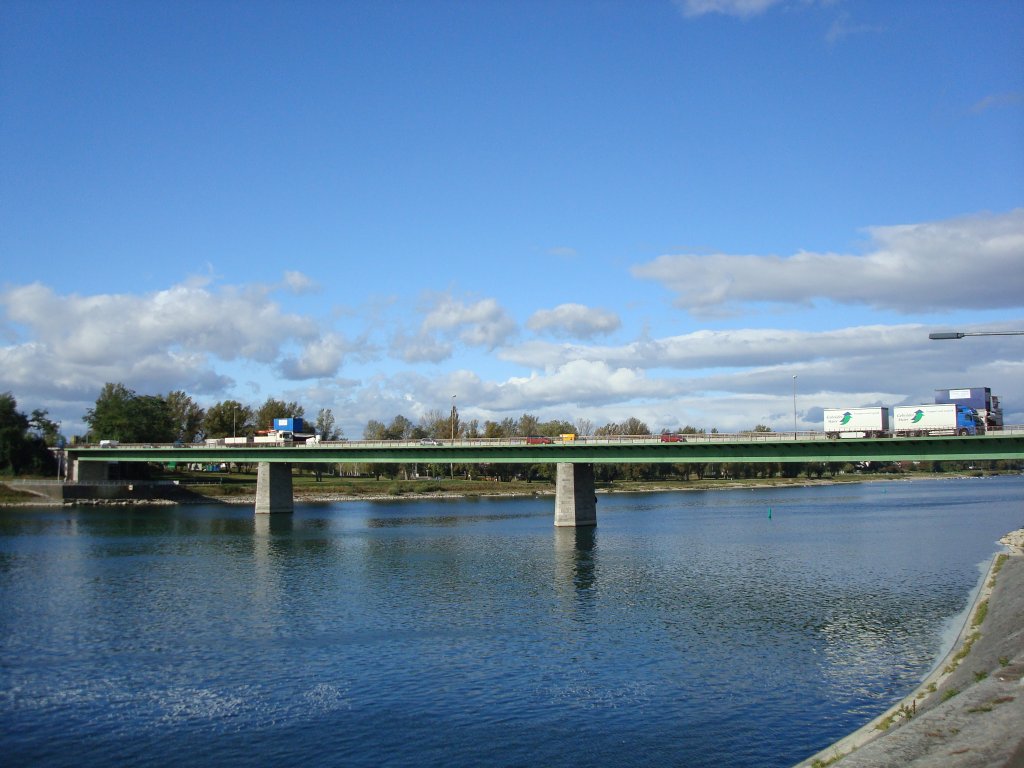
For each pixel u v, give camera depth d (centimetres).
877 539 11931
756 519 15475
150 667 5391
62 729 4338
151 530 13525
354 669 5347
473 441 14075
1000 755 2684
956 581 8269
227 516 16262
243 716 4512
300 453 16225
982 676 4278
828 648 5772
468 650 5788
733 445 11350
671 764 3869
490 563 9794
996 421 11650
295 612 7000
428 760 3944
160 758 3978
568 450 13275
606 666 5388
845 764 2836
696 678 5125
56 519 15350
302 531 13450
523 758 3956
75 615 6881
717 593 7806
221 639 6097
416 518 15938
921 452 9962
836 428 11856
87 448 19312
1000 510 17200
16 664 5456
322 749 4078
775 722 4362
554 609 7119
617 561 9925
